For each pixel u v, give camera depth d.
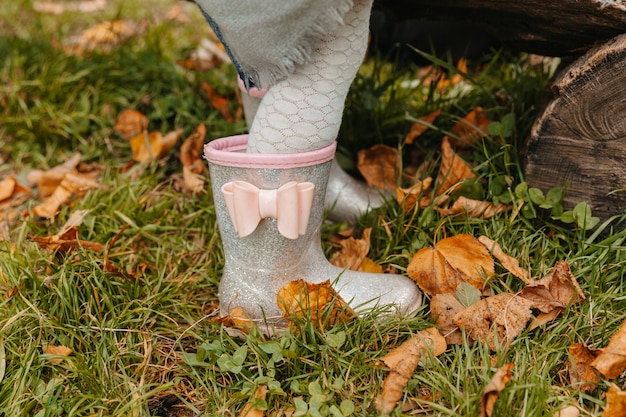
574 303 0.89
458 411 0.81
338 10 0.79
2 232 1.06
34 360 0.87
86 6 1.90
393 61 1.43
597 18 0.90
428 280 0.92
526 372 0.83
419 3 1.02
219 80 1.34
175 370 0.87
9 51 1.37
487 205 0.98
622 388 0.83
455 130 1.12
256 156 0.85
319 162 0.87
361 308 0.91
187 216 1.06
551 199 0.95
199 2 0.81
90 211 1.04
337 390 0.83
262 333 0.90
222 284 0.93
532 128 0.97
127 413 0.83
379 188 1.08
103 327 0.90
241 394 0.82
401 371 0.83
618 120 0.90
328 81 0.85
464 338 0.85
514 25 0.98
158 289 0.95
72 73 1.33
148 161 1.17
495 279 0.92
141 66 1.34
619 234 0.92
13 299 0.93
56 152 1.24
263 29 0.80
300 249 0.90
